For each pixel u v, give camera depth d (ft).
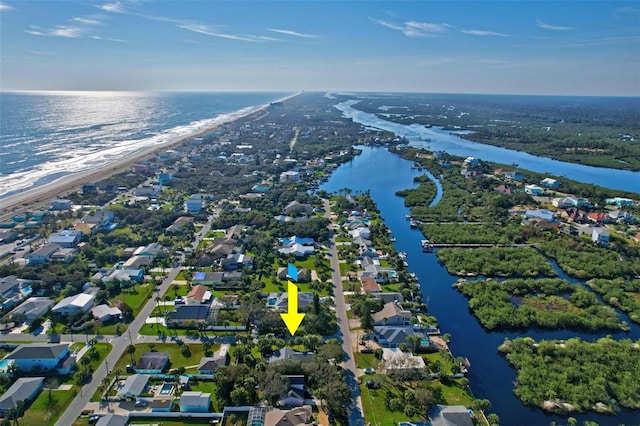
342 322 382.83
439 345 355.77
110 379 297.94
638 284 456.45
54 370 307.37
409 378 306.35
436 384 307.17
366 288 434.71
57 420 264.72
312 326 363.56
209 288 442.91
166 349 338.54
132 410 273.95
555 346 349.00
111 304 403.34
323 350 322.14
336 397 271.90
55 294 421.18
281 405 279.28
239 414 270.87
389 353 330.95
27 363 307.17
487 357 348.79
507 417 282.97
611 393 299.58
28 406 274.77
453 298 446.19
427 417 272.31
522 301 432.25
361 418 271.49
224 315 381.81
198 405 273.13
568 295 448.65
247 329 367.45
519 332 386.11
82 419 265.95
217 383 284.00
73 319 369.71
